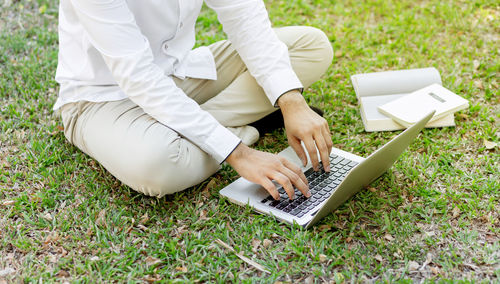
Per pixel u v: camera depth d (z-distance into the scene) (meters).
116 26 1.60
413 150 2.11
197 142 1.73
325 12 3.23
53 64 2.72
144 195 1.89
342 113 2.35
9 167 2.05
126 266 1.60
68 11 1.81
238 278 1.56
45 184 1.97
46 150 2.12
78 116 1.92
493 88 2.47
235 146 1.72
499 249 1.62
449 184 1.91
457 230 1.71
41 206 1.86
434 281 1.52
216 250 1.66
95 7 1.57
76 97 1.91
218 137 1.72
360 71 2.68
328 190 1.80
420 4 3.29
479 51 2.78
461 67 2.65
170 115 1.68
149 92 1.67
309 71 2.13
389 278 1.52
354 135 2.22
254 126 2.19
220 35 3.01
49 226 1.76
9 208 1.85
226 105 2.04
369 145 2.15
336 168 1.91
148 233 1.73
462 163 2.02
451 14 3.11
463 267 1.57
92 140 1.85
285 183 1.67
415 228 1.72
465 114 2.29
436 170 1.98
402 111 2.19
